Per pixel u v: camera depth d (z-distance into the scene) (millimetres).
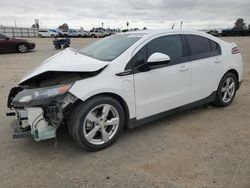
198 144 3764
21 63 12367
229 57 5180
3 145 3822
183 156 3441
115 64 3619
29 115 3396
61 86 3301
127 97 3725
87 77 3420
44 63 4051
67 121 3514
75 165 3287
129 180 2965
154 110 4098
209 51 4840
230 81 5328
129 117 3840
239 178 2949
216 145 3725
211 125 4430
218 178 2959
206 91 4855
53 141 3920
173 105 4348
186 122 4566
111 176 3045
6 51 17234
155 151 3592
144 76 3854
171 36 4336
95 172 3131
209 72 4801
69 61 3742
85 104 3389
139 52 3861
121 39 4340
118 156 3482
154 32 4203
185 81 4426
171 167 3197
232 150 3572
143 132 4184
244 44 24391
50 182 2953
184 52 4426
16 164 3324
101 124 3572
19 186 2891
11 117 4863
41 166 3275
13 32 54344
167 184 2879
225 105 5336
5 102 5816
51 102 3242
